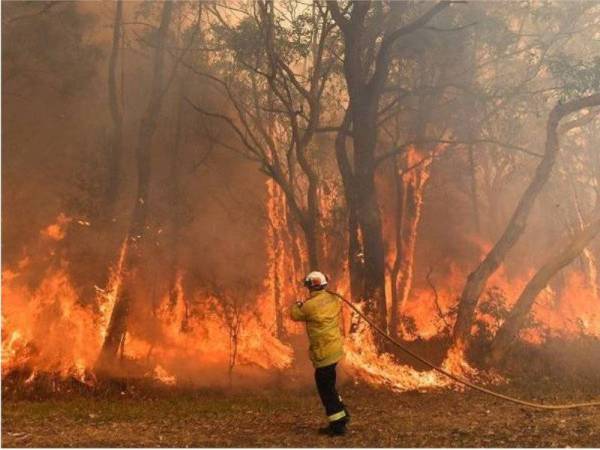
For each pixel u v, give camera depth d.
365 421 11.00
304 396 14.81
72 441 9.30
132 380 16.28
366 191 18.09
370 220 17.91
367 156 18.23
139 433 9.98
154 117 18.17
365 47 19.50
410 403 13.29
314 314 9.76
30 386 15.48
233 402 13.68
